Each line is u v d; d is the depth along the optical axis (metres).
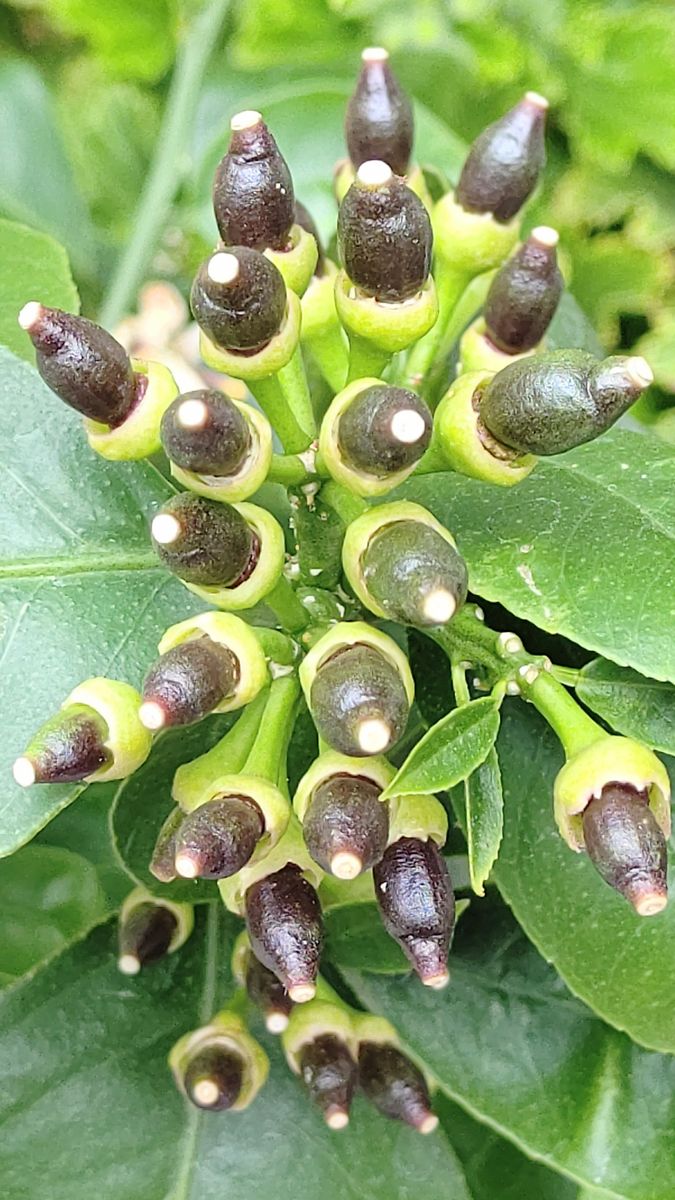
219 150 0.31
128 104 0.38
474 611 0.20
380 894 0.19
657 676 0.20
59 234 0.34
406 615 0.18
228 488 0.19
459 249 0.22
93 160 0.38
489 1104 0.23
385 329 0.19
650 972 0.22
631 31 0.35
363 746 0.18
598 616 0.20
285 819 0.19
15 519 0.22
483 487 0.21
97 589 0.22
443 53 0.35
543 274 0.21
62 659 0.22
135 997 0.24
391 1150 0.23
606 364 0.18
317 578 0.21
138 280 0.32
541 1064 0.24
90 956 0.24
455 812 0.22
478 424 0.19
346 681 0.18
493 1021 0.24
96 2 0.36
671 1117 0.23
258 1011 0.23
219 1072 0.22
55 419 0.23
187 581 0.19
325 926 0.23
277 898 0.19
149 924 0.24
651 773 0.19
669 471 0.21
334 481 0.20
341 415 0.19
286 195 0.20
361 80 0.22
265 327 0.19
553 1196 0.25
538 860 0.22
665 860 0.18
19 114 0.34
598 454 0.22
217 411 0.18
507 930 0.24
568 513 0.21
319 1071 0.21
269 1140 0.23
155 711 0.19
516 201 0.22
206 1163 0.23
